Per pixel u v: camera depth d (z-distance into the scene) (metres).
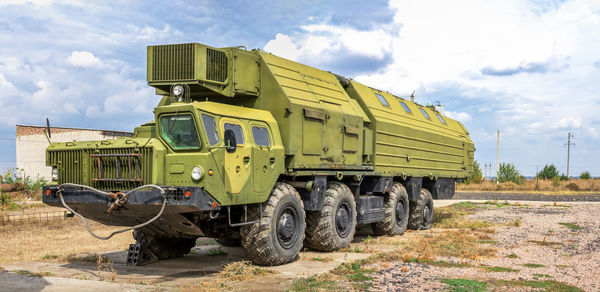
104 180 6.95
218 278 6.89
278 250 7.77
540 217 15.78
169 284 6.54
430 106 17.06
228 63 8.15
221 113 7.21
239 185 7.14
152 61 7.83
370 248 9.82
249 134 7.60
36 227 13.24
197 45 7.56
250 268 7.29
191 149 6.76
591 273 7.03
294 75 9.28
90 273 7.36
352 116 10.30
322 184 9.12
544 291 5.94
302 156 8.63
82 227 13.41
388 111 12.43
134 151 6.80
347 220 9.85
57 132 29.11
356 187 10.57
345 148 10.02
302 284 6.30
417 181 13.42
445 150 15.38
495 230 12.38
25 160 28.30
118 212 6.96
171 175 6.69
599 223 13.81
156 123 7.02
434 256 8.52
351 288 6.12
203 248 10.23
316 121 9.07
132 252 8.25
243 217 7.54
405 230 12.98
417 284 6.30
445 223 14.70
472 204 23.61
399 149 12.43
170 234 7.78
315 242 9.27
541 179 63.94
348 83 11.55
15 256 8.91
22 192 23.64
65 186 7.17
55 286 6.15
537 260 8.11
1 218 14.25
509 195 36.41
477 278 6.69
